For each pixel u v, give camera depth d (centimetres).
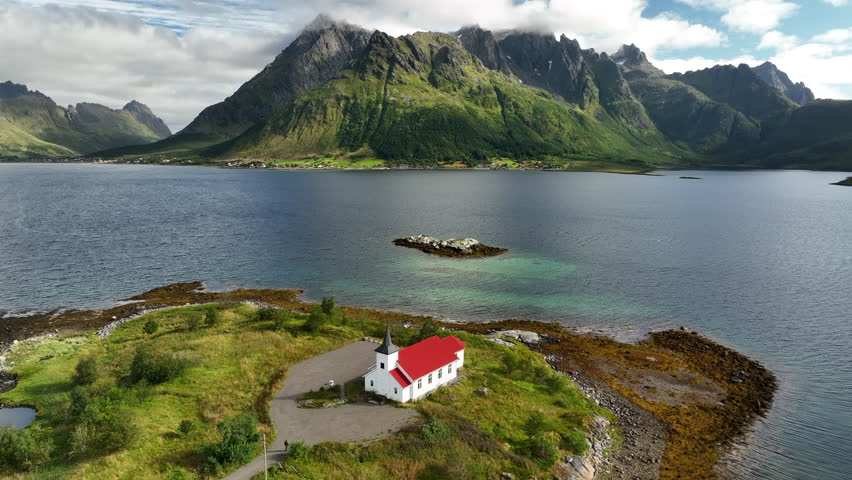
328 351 6900
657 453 4878
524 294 9838
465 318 8600
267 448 4584
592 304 9275
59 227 15988
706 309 8988
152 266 11625
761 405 5762
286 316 7981
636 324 8312
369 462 4406
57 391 5753
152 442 4656
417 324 8288
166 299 9412
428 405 5406
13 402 5512
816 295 9719
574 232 16250
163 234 15212
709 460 4750
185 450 4550
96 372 5959
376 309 9031
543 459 4625
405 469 4338
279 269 11512
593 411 5606
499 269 11600
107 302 9188
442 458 4484
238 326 7888
